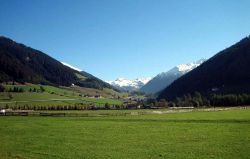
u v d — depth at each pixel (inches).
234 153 1467.8
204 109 5595.5
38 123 3149.6
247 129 2299.5
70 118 3814.0
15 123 3161.9
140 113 4601.4
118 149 1651.1
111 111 5762.8
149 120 3378.4
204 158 1401.3
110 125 2883.9
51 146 1755.7
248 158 1357.0
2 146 1759.4
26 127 2770.7
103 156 1478.8
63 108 6855.3
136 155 1493.6
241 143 1712.6
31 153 1550.2
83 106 7037.4
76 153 1552.7
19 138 2090.3
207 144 1738.4
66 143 1862.7
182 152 1541.6
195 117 3683.6
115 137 2095.2
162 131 2365.9
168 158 1419.8
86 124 3006.9
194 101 7716.5
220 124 2743.6
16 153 1547.7
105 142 1891.0
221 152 1505.9
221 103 7657.5
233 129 2337.6
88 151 1601.9
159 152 1555.1
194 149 1606.8
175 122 3070.9
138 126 2758.4
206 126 2620.6
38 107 6914.4
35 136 2185.0
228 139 1872.5
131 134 2229.3
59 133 2341.3
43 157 1457.9
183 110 5428.2
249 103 7416.3
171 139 1959.9
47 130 2536.9
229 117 3496.6
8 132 2421.3
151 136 2110.0
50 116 4185.5
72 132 2393.0
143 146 1731.1
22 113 4458.7
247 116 3587.6
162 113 4744.1
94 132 2377.0
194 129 2437.3
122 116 4148.6
